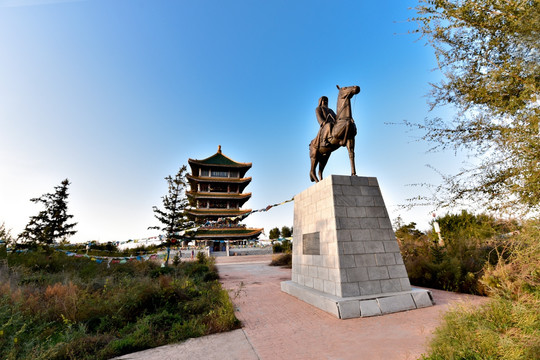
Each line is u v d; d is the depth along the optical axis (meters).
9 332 5.76
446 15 3.42
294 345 5.36
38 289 8.97
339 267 7.61
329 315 7.15
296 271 10.84
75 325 6.77
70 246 18.64
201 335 6.26
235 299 9.85
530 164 3.09
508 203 3.44
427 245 13.70
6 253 13.86
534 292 3.75
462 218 14.02
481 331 3.28
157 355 5.25
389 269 8.05
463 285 8.87
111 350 5.39
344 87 9.66
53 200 25.94
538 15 2.67
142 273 14.99
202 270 17.17
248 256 37.56
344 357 4.65
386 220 8.73
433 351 3.54
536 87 2.92
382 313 6.96
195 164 52.97
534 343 2.79
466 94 3.56
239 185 54.31
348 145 9.41
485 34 3.29
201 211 48.56
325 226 8.62
